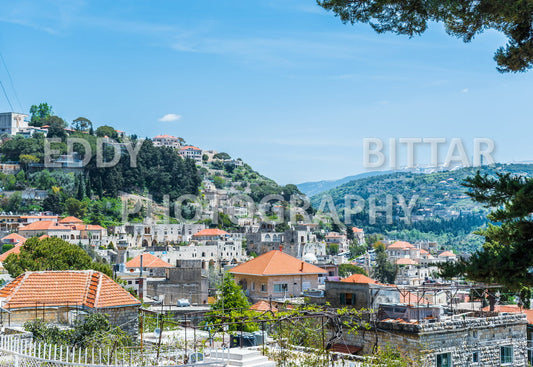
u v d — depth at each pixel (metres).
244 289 85.44
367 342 37.84
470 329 38.06
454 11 24.09
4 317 39.34
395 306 41.56
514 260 23.86
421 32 25.70
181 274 94.12
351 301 44.44
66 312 41.06
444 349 36.66
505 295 53.81
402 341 36.44
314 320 38.00
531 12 24.27
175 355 28.33
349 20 25.88
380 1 24.89
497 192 24.20
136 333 42.12
